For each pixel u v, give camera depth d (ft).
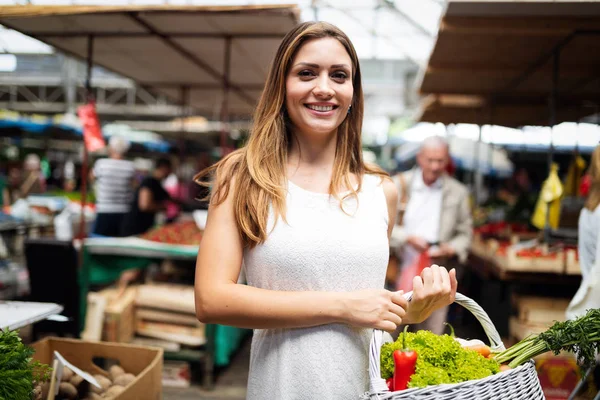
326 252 4.22
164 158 21.89
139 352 8.02
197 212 16.48
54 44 15.75
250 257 4.38
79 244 12.83
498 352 4.70
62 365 6.72
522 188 30.53
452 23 11.35
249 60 17.81
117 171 21.04
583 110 23.50
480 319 4.75
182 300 12.53
